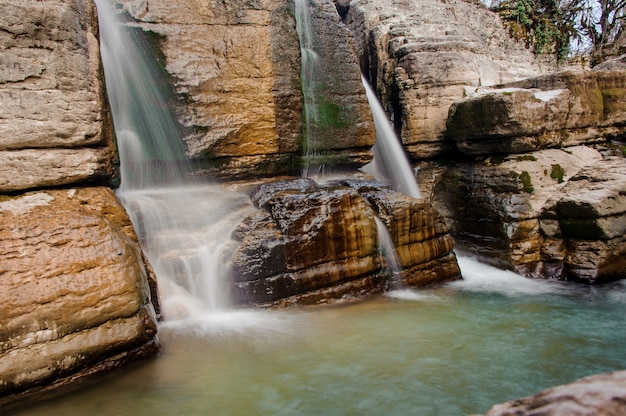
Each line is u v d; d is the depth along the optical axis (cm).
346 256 677
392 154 1087
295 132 796
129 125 670
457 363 487
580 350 527
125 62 661
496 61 1238
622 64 1203
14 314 391
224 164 747
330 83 881
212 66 720
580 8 1764
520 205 850
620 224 796
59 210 463
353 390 429
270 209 664
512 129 867
